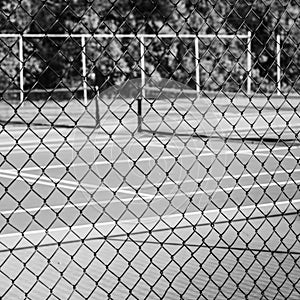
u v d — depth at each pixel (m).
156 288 5.02
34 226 7.33
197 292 4.91
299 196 8.71
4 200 8.95
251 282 5.06
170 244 5.62
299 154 11.69
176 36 3.44
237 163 10.71
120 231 6.80
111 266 5.57
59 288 5.05
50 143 13.38
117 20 12.98
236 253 5.85
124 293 4.93
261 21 3.67
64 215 7.84
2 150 13.07
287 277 4.25
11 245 6.32
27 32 11.43
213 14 11.79
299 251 5.89
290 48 9.93
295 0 3.76
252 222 7.01
